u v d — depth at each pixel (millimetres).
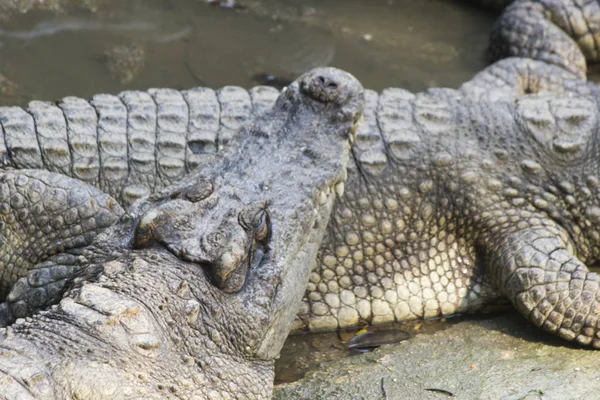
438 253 16750
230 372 11469
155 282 11109
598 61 25109
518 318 16172
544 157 16828
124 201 15766
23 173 15117
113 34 23562
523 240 16156
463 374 13672
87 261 11992
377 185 16438
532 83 22312
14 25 23234
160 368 10539
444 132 16922
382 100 17703
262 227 11953
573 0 24328
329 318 16312
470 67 24281
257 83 22125
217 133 16547
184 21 24703
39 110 16531
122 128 16391
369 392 13305
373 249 16500
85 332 10242
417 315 16672
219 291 11516
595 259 17484
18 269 15109
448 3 27922
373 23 26031
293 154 13234
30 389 9336
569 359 14273
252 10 25781
